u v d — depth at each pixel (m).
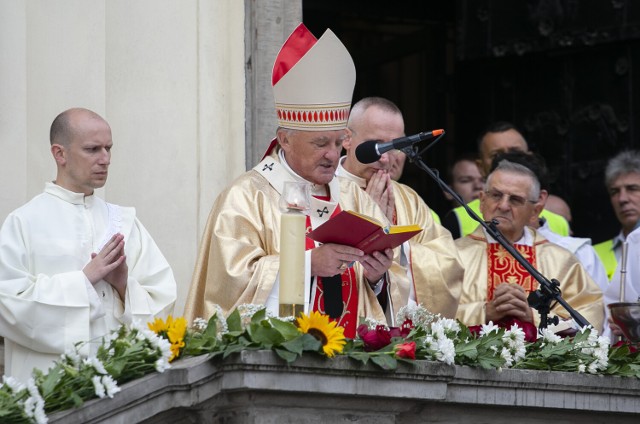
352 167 23.55
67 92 25.91
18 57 25.67
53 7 26.09
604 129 34.47
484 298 24.94
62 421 14.96
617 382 17.47
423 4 37.66
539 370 17.06
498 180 25.28
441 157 37.59
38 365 20.14
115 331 16.12
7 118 25.42
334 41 20.34
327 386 15.16
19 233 20.69
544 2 34.62
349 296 20.47
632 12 33.66
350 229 18.69
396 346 15.60
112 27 26.36
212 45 26.36
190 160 26.06
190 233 25.89
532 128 35.50
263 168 21.25
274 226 20.69
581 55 34.78
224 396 15.00
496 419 16.91
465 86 36.72
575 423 17.45
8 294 20.02
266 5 26.61
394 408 15.85
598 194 34.50
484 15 35.31
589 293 25.22
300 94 20.55
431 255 22.91
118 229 21.38
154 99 26.27
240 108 26.48
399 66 38.19
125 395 14.85
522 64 35.66
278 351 14.82
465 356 16.47
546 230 28.02
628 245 26.11
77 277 20.06
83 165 20.98
